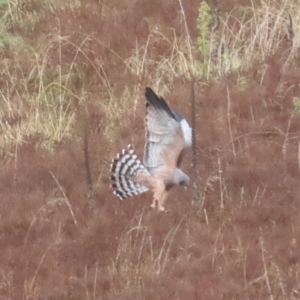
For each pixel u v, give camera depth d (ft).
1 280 74.64
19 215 83.05
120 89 109.81
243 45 113.39
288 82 106.42
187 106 101.24
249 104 101.96
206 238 78.13
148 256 76.64
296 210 81.87
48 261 76.54
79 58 115.03
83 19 123.95
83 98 107.34
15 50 119.03
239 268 74.18
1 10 128.16
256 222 80.23
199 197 83.56
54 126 101.60
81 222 81.61
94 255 76.89
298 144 93.81
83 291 72.49
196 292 71.20
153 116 55.88
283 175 87.10
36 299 71.87
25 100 107.76
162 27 120.47
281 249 76.38
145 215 81.61
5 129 101.45
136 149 94.58
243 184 85.71
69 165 91.61
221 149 92.17
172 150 57.00
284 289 71.87
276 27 115.44
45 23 123.95
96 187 87.20
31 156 94.22
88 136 98.48
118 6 127.44
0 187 88.48
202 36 110.32
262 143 93.86
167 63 112.16
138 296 70.54
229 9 123.44
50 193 86.84
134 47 116.88
